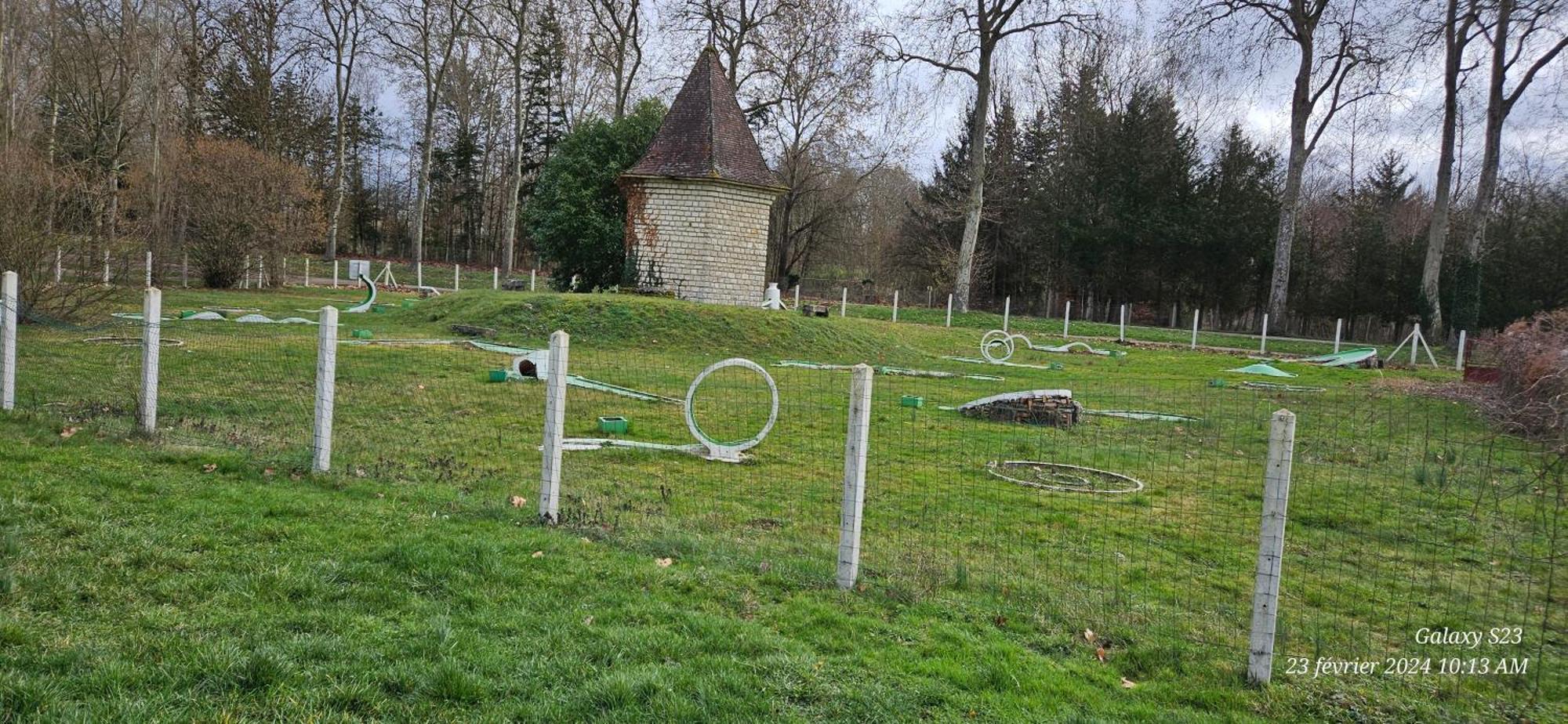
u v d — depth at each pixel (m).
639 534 6.62
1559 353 13.21
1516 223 45.69
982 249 55.72
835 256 62.69
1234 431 13.47
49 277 14.71
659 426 11.69
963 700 4.27
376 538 5.94
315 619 4.57
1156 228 49.41
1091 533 7.84
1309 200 59.19
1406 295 47.09
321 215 36.47
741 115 29.61
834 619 5.17
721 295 27.91
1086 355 28.78
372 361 15.18
